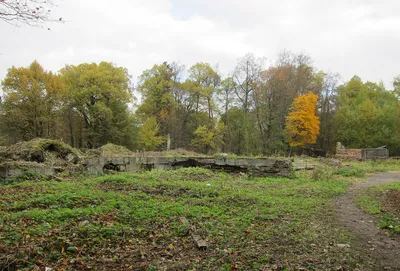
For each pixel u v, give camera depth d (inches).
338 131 1680.6
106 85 1371.8
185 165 629.0
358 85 1987.0
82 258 182.2
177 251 203.3
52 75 1322.6
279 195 409.7
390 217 299.7
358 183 579.8
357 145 1636.3
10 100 1222.9
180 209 292.0
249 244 217.5
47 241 194.4
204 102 1712.6
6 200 300.8
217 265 182.4
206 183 465.7
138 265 179.5
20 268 164.2
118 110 1471.5
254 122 1515.7
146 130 1499.8
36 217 236.7
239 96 1620.3
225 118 1872.5
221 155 700.7
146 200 335.0
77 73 1462.8
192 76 1731.1
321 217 300.2
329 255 200.8
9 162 469.4
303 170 765.3
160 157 622.2
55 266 171.2
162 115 1593.3
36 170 481.7
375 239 238.8
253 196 373.4
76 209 267.7
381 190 462.9
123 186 408.2
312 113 1337.4
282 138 1438.2
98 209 270.8
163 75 1651.1
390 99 1879.9
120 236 220.2
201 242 213.6
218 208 314.8
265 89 1402.6
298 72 1488.7
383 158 1229.1
